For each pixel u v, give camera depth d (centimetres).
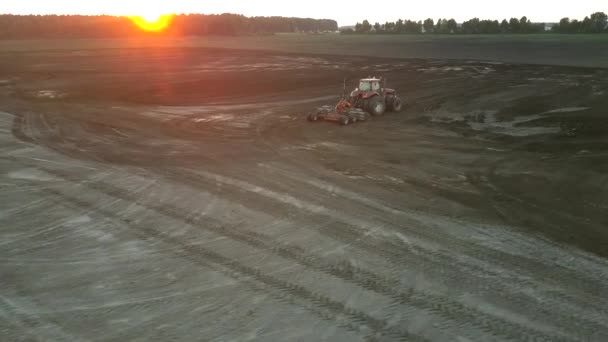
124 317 689
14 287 763
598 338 645
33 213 1054
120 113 2277
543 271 815
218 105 2555
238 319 684
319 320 682
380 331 658
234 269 822
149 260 852
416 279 790
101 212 1063
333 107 2086
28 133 1823
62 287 764
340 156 1518
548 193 1193
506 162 1461
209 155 1523
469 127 1983
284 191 1195
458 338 644
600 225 1005
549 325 671
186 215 1048
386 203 1120
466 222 1016
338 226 993
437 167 1408
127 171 1349
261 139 1748
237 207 1091
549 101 2588
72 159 1466
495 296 740
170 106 2511
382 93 2292
